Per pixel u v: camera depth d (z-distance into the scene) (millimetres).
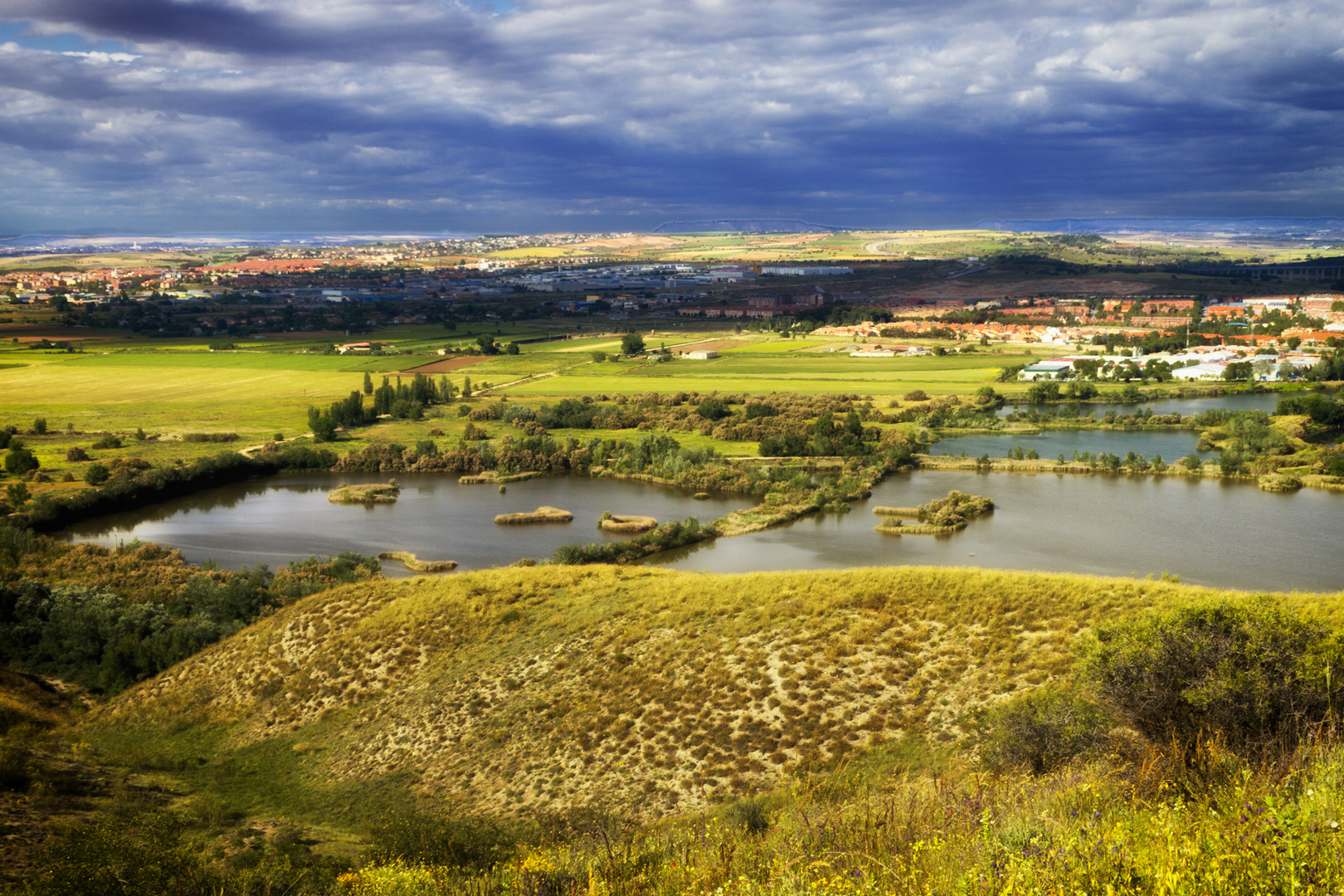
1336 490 111688
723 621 43500
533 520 109625
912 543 93500
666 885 14391
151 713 46594
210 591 69500
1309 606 33250
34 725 43094
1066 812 12742
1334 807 9906
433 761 37500
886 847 13227
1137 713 20641
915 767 29500
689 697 37375
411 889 19250
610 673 40906
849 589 44281
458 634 48469
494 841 26844
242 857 25234
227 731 43656
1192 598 37438
